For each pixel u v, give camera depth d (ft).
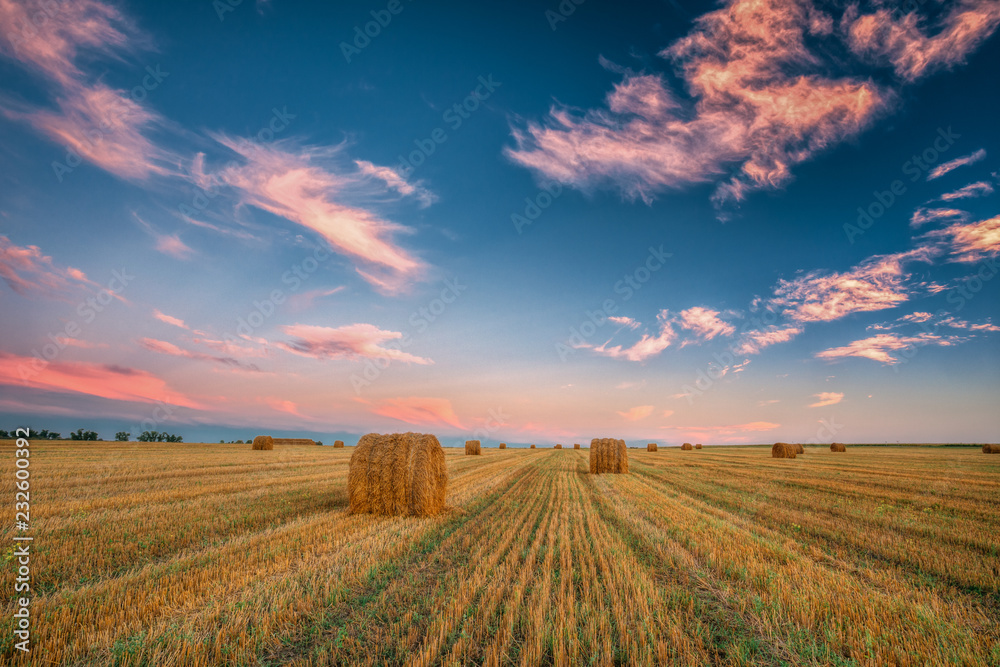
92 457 69.26
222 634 14.17
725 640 14.90
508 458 109.70
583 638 14.47
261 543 24.64
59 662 12.64
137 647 13.24
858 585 19.51
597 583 18.97
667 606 17.48
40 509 31.40
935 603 17.84
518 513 35.86
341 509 36.29
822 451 161.89
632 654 13.29
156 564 21.13
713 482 58.03
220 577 19.25
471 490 48.60
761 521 33.40
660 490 50.34
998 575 21.56
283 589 18.01
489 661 12.80
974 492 47.78
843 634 15.21
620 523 32.17
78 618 15.21
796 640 14.70
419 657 12.96
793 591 18.56
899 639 14.78
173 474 52.19
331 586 18.35
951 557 24.18
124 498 35.81
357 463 35.50
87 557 21.68
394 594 18.10
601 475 68.13
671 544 26.16
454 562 22.62
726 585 19.63
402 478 34.76
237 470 59.52
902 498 43.83
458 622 15.55
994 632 15.55
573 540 27.12
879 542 27.27
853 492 48.24
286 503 37.06
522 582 19.31
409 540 26.08
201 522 28.99
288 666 12.88
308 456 92.89
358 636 14.67
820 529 30.66
